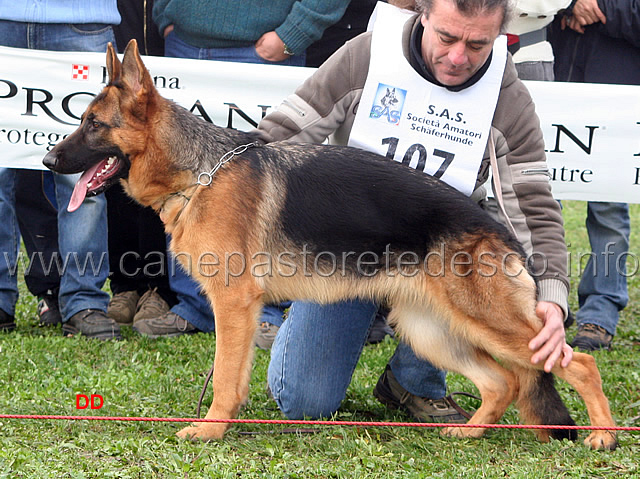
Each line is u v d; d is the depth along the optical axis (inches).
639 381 182.5
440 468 128.1
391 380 162.4
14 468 117.8
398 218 136.7
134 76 141.0
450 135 142.0
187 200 141.2
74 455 125.3
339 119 148.3
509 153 144.3
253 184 140.1
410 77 141.0
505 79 142.1
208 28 218.5
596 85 212.5
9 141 211.8
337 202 138.5
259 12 217.3
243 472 123.3
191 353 201.6
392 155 143.9
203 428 137.9
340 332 147.3
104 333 210.1
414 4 151.5
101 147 142.3
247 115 215.8
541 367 138.8
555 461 131.5
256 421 137.7
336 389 152.2
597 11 224.8
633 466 128.5
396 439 142.2
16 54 208.1
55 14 205.2
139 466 122.8
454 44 129.6
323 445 136.7
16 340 198.7
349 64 144.6
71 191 209.8
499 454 135.6
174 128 142.6
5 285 214.7
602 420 137.3
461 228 135.6
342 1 217.9
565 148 215.3
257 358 197.6
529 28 215.6
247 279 139.3
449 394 165.6
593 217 229.1
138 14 241.9
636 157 214.7
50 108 211.6
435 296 138.7
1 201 212.8
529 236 143.1
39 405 149.3
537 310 135.9
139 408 153.4
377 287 140.6
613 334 223.6
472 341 141.3
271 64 219.5
